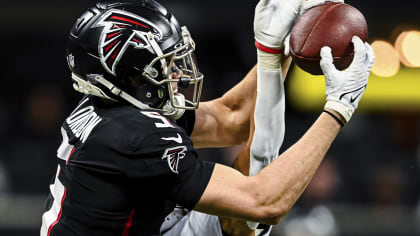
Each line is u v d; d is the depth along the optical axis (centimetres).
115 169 796
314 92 2884
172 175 795
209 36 3134
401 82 2975
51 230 844
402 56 2978
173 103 856
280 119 920
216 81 3206
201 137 1024
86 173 815
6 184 2861
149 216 829
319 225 2078
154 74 833
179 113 916
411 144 2961
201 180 802
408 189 2678
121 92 837
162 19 847
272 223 812
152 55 824
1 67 3347
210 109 1033
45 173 3034
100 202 809
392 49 2984
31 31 3234
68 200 830
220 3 2961
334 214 2189
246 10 2988
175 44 844
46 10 3116
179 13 2942
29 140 3212
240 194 795
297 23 845
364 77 823
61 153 873
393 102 2966
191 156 814
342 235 2144
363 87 827
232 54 3184
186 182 800
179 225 1013
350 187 2678
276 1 876
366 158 2905
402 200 2648
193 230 991
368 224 2170
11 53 3347
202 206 803
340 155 2942
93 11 851
